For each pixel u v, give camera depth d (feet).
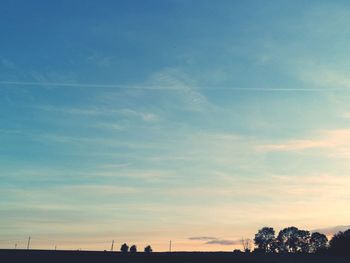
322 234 536.42
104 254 314.76
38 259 277.64
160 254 326.03
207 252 346.54
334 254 383.86
